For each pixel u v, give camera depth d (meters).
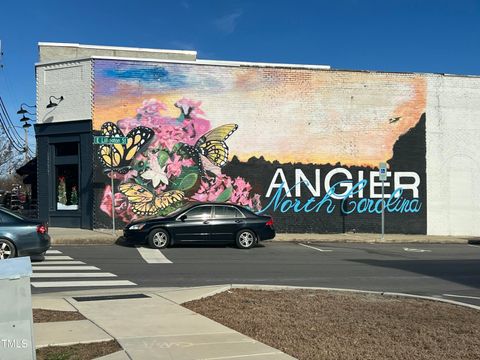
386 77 24.28
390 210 24.22
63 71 21.98
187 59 25.89
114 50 25.20
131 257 14.51
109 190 21.42
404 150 24.36
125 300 8.33
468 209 24.84
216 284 10.56
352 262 14.33
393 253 16.97
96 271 12.00
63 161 22.22
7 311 4.49
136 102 21.75
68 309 7.63
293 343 6.03
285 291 9.38
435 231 24.58
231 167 22.66
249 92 22.91
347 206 23.80
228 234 17.11
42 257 14.20
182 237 16.84
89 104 21.47
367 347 5.93
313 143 23.48
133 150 21.64
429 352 5.80
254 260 14.36
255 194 22.88
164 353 5.49
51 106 22.00
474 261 14.94
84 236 18.66
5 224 12.75
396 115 24.33
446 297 9.55
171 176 22.00
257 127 22.95
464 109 24.94
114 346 5.75
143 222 16.84
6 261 4.86
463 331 6.71
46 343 5.82
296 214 23.28
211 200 22.42
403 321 7.20
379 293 9.40
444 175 24.73
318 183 23.50
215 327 6.63
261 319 7.16
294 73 23.36
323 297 8.84
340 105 23.80
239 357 5.39
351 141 23.88
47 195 22.28
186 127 22.22
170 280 10.95
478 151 25.03
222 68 22.67
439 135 24.70
